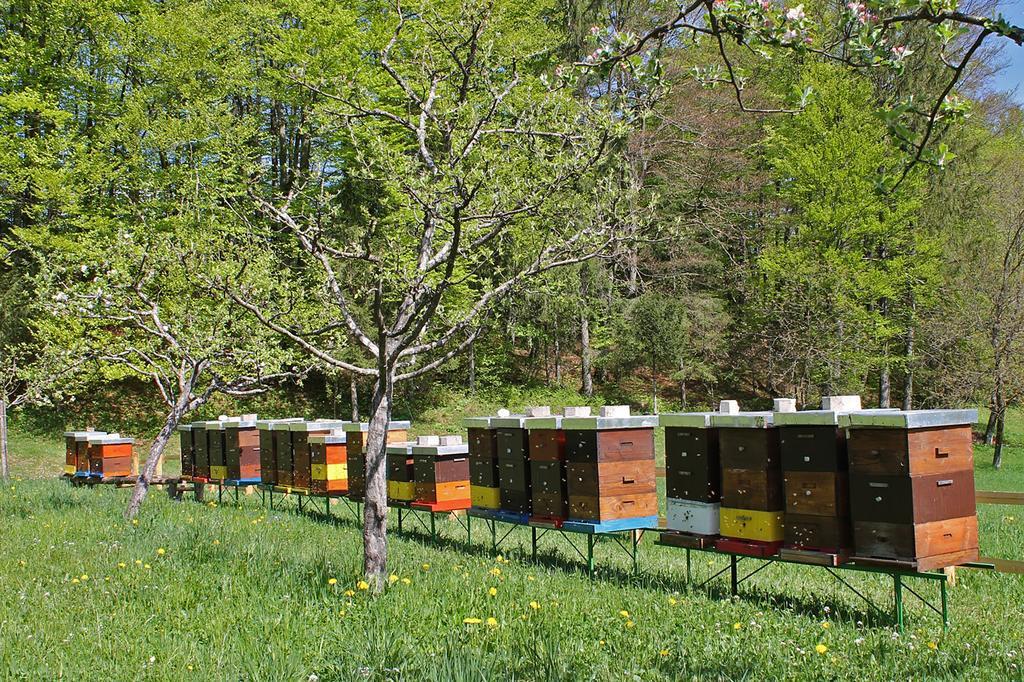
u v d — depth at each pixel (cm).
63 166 2616
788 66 3092
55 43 2862
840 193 2838
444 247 836
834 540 681
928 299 2834
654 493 926
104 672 493
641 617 648
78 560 844
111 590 700
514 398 3319
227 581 733
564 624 609
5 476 2138
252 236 1129
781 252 3022
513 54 800
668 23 417
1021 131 3391
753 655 539
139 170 2598
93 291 1130
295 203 2212
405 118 855
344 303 832
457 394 3328
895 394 3503
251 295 906
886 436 634
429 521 1408
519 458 1009
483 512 1064
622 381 3622
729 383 3641
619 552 1106
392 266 775
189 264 1109
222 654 527
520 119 811
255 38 2919
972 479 660
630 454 909
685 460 813
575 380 3606
